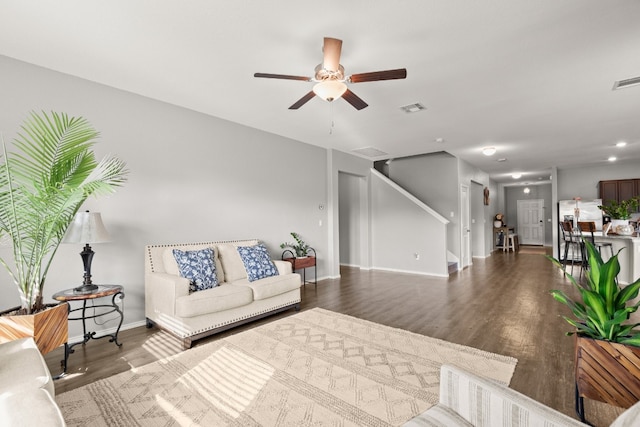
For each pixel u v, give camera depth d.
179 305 2.78
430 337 2.97
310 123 4.41
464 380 1.16
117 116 3.24
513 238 10.37
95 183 2.20
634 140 5.38
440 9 2.02
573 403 1.92
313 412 1.86
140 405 1.94
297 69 2.84
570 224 6.29
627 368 1.40
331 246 5.93
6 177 2.23
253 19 2.12
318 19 2.12
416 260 6.49
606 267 1.48
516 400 1.01
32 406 1.11
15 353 1.62
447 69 2.82
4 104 2.62
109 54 2.59
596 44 2.42
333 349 2.72
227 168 4.24
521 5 1.98
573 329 3.13
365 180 7.02
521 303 4.09
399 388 2.11
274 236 4.89
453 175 6.97
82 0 1.93
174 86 3.19
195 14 2.08
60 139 2.31
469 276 6.04
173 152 3.68
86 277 2.74
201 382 2.20
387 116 4.11
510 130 4.77
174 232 3.68
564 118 4.19
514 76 2.96
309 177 5.56
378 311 3.80
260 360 2.53
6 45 2.46
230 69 2.84
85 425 1.75
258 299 3.36
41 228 2.29
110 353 2.68
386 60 2.67
